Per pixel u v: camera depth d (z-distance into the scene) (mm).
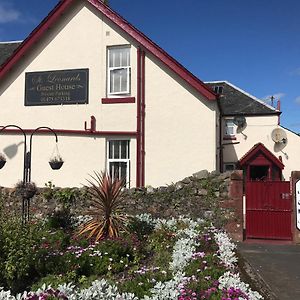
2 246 5887
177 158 13305
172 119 13438
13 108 14812
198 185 10664
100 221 8391
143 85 13711
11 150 14453
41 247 7000
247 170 21438
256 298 4797
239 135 22812
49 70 14570
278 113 22484
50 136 14281
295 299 6004
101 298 4641
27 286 6215
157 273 5980
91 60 14242
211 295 4758
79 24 14430
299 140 21891
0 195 11047
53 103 14438
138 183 13461
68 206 10773
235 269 6383
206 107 13211
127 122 13773
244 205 10758
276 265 7957
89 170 13922
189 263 6316
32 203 11328
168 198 10773
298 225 10141
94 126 14008
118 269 6793
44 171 14172
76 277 6441
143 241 8258
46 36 14688
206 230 8383
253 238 10477
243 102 23562
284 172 21859
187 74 13242
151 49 13523
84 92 14195
